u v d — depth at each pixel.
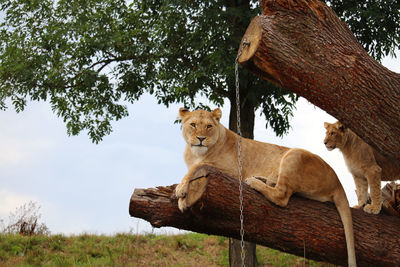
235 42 11.68
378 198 7.00
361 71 5.56
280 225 5.86
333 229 5.95
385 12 11.79
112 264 11.95
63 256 12.75
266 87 11.89
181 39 13.04
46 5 14.43
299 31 5.46
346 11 11.48
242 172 6.70
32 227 15.48
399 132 5.70
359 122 5.72
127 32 13.31
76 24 13.27
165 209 5.98
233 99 13.22
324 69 5.49
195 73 11.96
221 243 14.39
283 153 6.60
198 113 6.88
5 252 12.61
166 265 12.56
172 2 12.16
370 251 6.16
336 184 6.08
